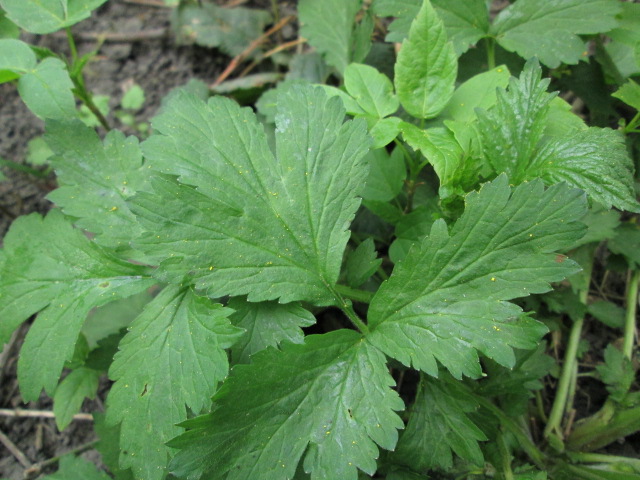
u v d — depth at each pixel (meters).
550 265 0.18
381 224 0.29
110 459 0.24
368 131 0.22
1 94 0.38
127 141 0.23
